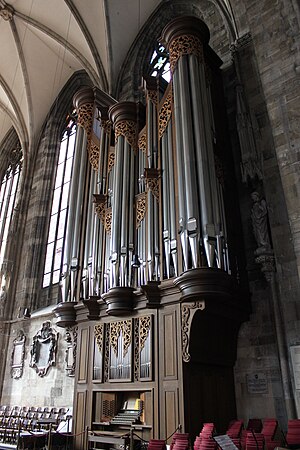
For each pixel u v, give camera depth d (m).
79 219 14.74
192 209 10.53
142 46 21.27
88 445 11.32
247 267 11.82
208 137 11.90
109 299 11.46
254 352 10.98
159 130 13.54
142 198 12.92
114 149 15.20
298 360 9.68
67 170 23.42
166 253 11.06
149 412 10.73
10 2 21.55
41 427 14.84
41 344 18.72
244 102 13.50
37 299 20.88
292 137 10.74
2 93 25.31
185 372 9.76
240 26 15.23
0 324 20.72
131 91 20.22
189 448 8.24
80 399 12.16
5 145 28.94
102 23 20.39
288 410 9.62
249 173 12.25
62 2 20.45
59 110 25.64
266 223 11.51
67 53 23.27
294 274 10.45
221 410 10.27
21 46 23.09
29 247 22.25
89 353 12.43
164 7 20.66
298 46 11.49
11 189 27.47
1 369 20.16
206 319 10.27
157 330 10.70
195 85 12.62
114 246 12.34
